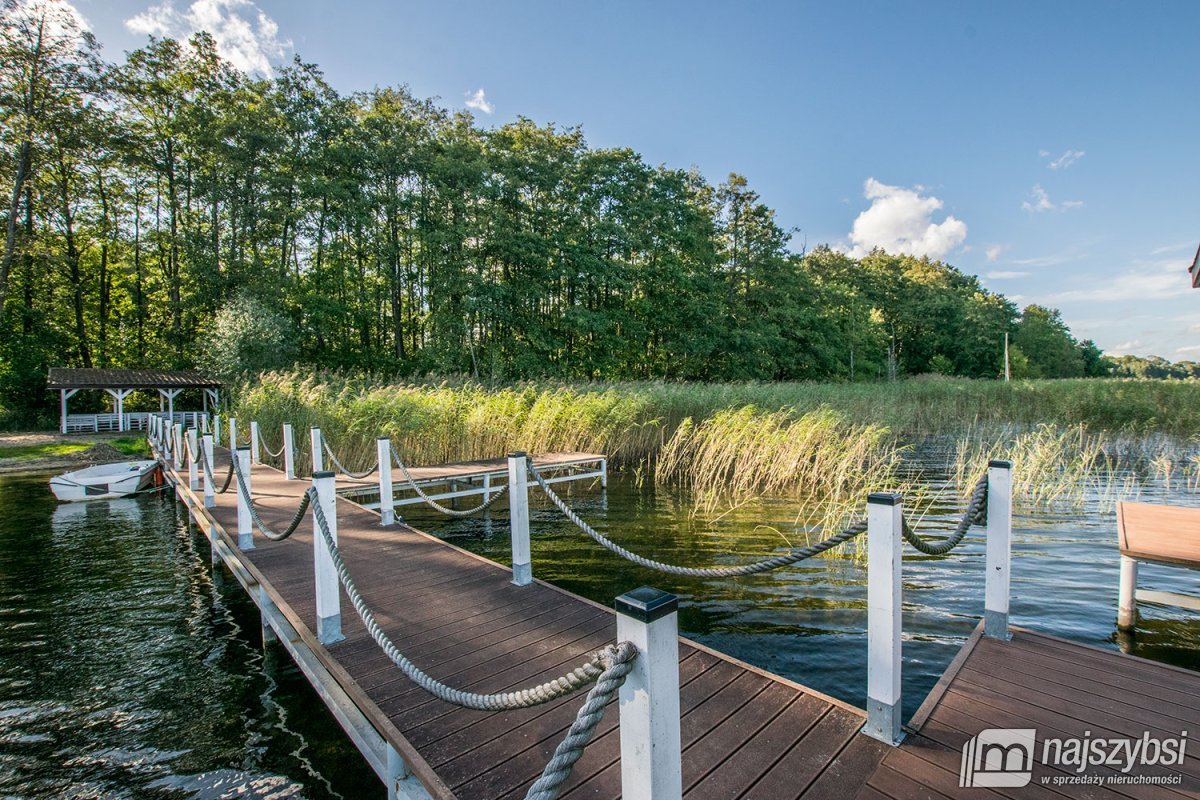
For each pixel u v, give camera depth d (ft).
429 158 97.35
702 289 110.42
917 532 24.20
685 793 7.45
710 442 39.34
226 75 97.71
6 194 87.10
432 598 14.97
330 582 12.28
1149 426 45.83
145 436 74.08
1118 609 15.62
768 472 35.63
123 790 10.82
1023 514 26.58
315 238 99.71
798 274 124.88
